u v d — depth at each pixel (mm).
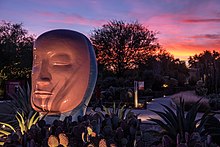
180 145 3107
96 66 6488
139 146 3078
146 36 51281
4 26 41438
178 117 5715
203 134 5758
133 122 3564
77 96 6082
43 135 3201
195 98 23781
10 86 27047
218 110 18266
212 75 34156
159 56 60031
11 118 11086
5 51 38531
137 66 50500
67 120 3664
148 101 28031
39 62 6137
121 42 49875
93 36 51781
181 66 77375
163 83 44281
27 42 42250
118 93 28328
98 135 2936
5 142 3127
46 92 5984
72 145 2879
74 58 6086
